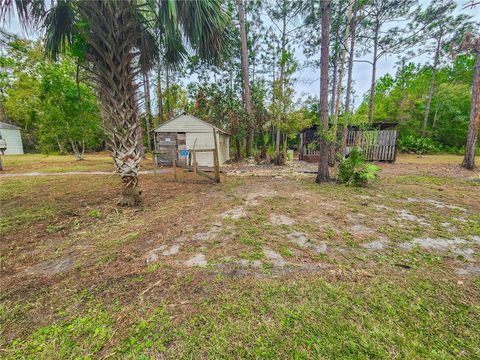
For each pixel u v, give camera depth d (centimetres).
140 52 407
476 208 380
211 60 406
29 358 119
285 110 1091
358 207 391
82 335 134
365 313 149
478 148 1462
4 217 344
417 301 160
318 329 137
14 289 177
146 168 986
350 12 882
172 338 131
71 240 268
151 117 1669
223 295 168
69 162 1195
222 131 1112
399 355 120
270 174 808
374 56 1366
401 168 907
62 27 354
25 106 1478
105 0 294
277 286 178
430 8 1183
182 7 310
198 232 288
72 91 1123
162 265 210
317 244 252
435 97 1852
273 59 1673
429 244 250
